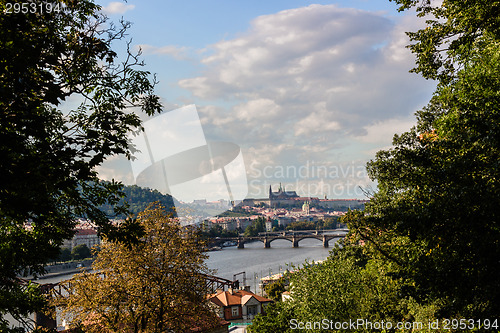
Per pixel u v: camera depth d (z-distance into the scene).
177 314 26.64
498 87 14.12
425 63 16.91
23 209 7.76
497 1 13.16
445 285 11.77
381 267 20.11
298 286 34.47
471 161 12.34
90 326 25.36
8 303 13.50
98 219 9.84
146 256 25.11
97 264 26.34
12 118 8.11
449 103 15.90
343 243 52.91
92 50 9.04
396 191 18.80
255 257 191.50
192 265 26.28
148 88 9.30
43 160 8.02
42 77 8.57
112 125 8.90
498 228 11.42
